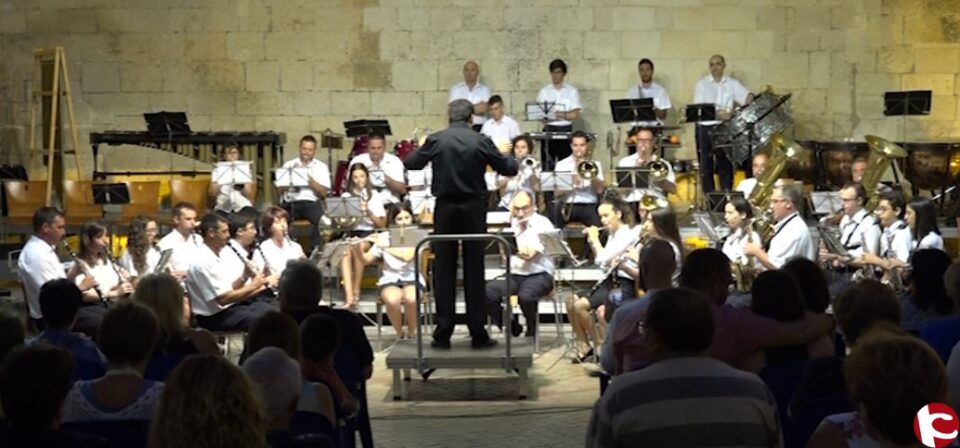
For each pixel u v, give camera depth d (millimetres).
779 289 5238
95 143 14969
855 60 16406
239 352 11391
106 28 16562
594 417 3945
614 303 9859
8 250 14234
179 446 3094
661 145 15156
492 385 9695
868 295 4586
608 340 5770
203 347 6348
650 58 16469
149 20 16562
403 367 8867
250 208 10633
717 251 5375
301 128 16625
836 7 16375
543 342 11734
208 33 16578
